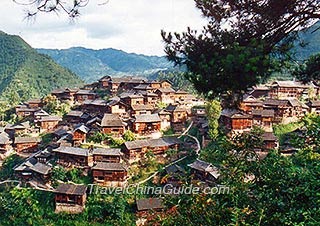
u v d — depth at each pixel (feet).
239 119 160.66
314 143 29.12
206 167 127.54
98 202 129.29
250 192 27.17
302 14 29.76
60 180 146.30
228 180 27.27
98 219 122.83
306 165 27.86
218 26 30.63
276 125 171.73
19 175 162.40
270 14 29.63
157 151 164.25
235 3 29.96
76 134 173.27
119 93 247.09
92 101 223.51
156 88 238.07
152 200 119.65
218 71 27.76
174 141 171.01
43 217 127.65
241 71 27.02
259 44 27.99
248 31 30.37
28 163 161.38
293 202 24.47
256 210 24.36
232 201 25.96
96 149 156.35
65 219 125.49
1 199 133.49
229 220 24.36
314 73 34.40
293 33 31.58
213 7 30.14
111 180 142.10
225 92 29.78
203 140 165.58
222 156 29.84
